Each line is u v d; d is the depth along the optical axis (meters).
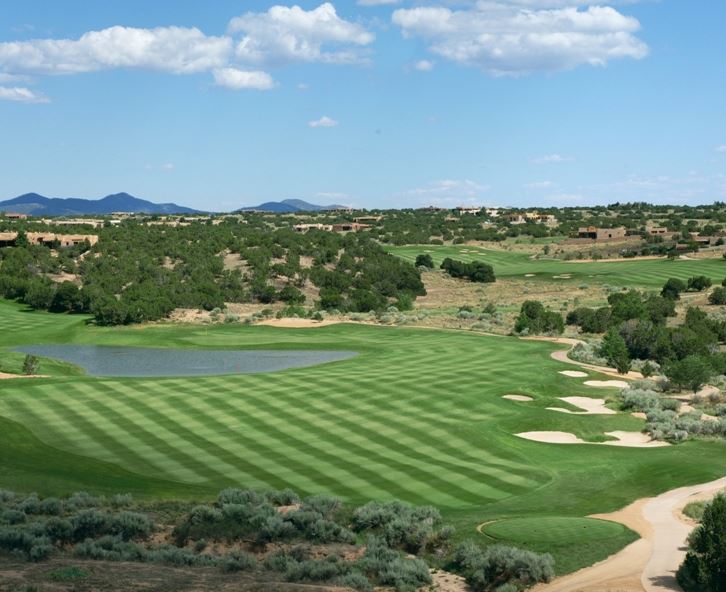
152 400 66.50
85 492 42.94
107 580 29.84
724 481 47.97
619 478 49.47
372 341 112.06
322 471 49.88
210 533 37.16
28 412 62.75
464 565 34.53
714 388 81.69
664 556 34.59
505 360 89.31
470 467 51.19
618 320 119.31
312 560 34.44
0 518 37.38
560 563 34.50
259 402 66.06
